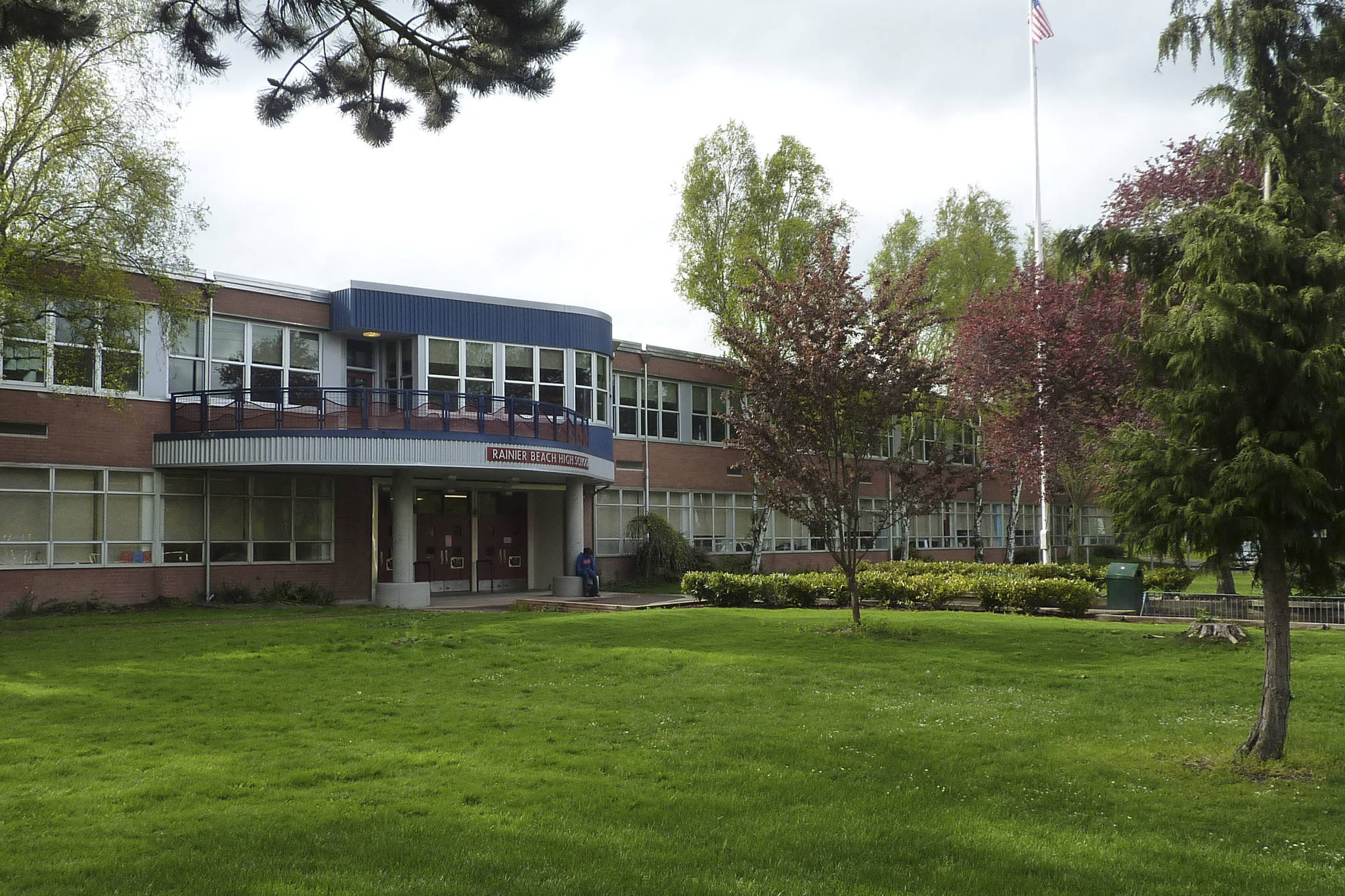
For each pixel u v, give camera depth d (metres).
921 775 9.31
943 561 52.00
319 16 10.75
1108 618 23.30
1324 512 9.12
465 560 33.28
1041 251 36.59
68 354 23.44
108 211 21.05
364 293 28.47
